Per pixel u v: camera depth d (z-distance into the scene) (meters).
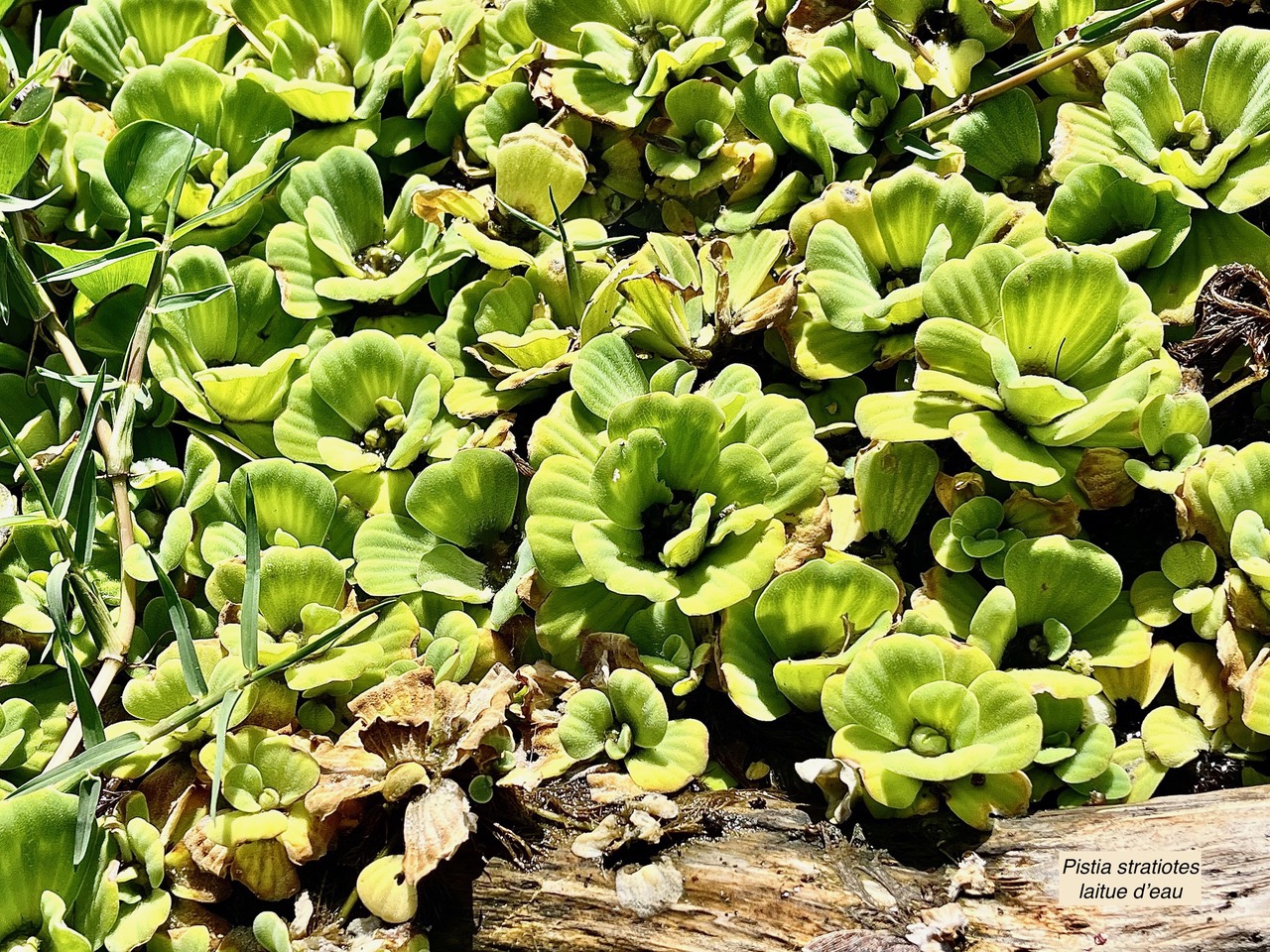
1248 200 1.13
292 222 1.23
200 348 1.20
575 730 1.07
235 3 1.27
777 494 1.12
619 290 1.15
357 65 1.28
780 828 1.05
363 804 1.07
